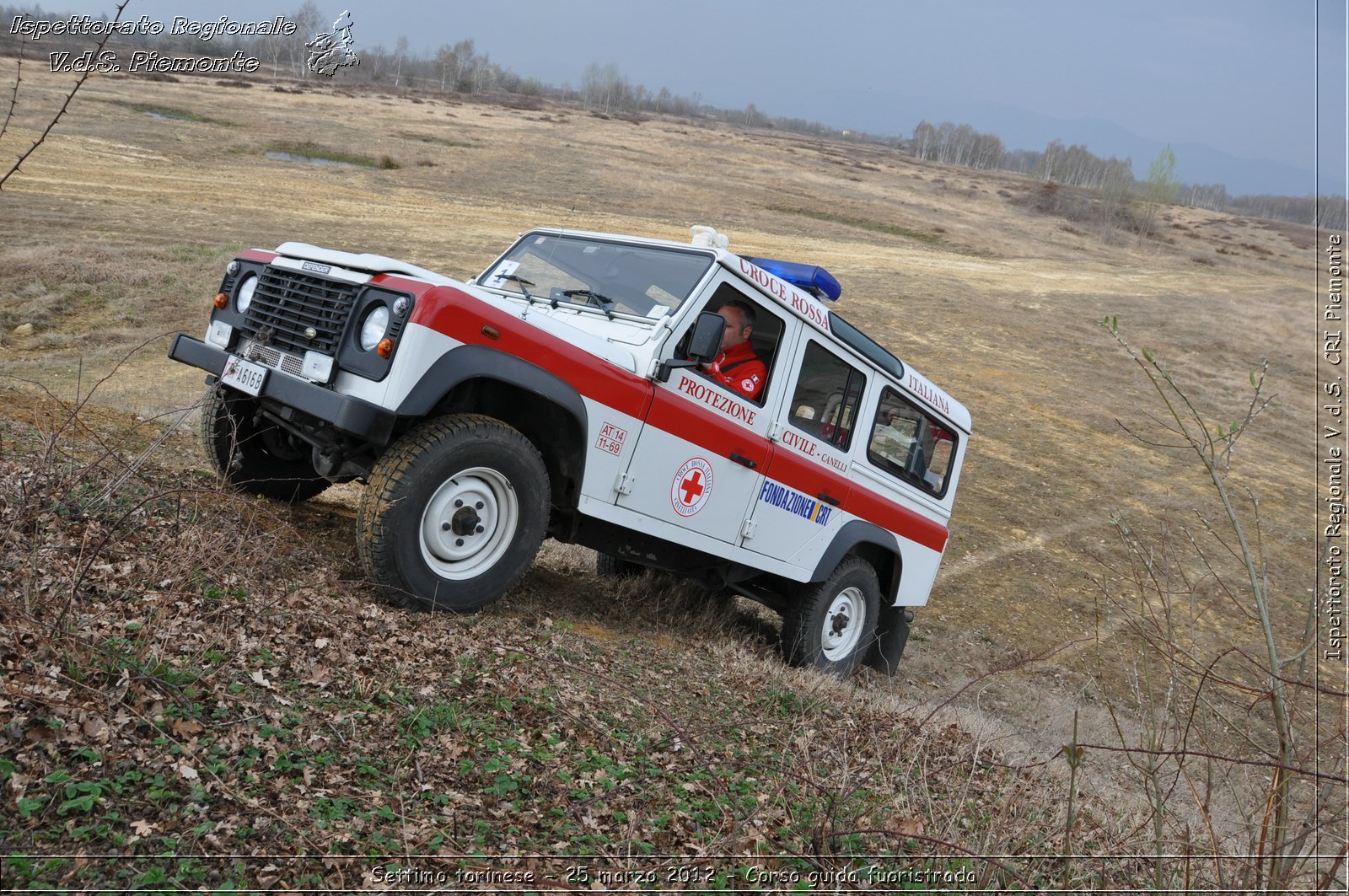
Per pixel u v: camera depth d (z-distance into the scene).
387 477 4.55
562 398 4.91
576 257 6.19
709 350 5.27
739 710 5.11
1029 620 12.33
